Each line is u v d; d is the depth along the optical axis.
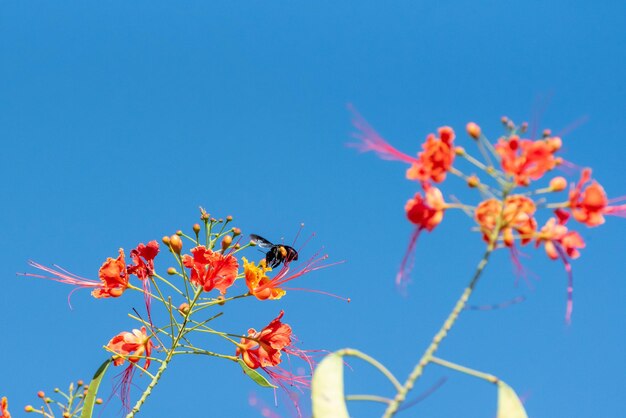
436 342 1.18
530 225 1.31
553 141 1.29
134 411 1.57
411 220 1.30
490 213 1.29
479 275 1.23
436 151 1.30
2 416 1.62
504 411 1.21
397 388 1.16
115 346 1.62
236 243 1.66
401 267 1.30
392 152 1.32
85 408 1.59
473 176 1.30
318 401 1.24
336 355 1.26
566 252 1.30
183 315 1.62
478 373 1.22
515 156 1.29
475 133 1.30
